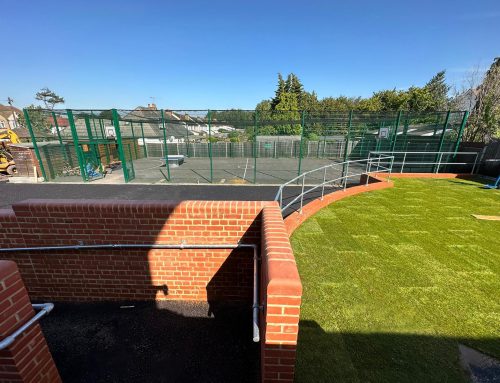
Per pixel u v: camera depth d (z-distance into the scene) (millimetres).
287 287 1421
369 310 2926
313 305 2998
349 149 21281
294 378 2115
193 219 2869
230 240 2936
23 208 2867
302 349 2402
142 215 2875
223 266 3059
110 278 3178
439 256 4156
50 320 2977
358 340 2514
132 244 2977
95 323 2928
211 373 2322
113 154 17781
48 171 12547
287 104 40625
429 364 2264
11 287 1595
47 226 2934
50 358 2033
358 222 5570
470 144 11406
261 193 9898
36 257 3100
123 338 2723
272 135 23609
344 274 3641
